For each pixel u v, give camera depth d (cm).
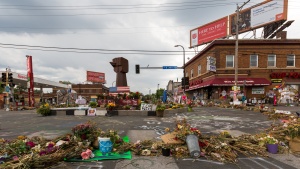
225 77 2752
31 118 1460
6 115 1803
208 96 3073
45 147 521
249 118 1328
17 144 503
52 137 761
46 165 450
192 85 3881
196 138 543
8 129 957
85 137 577
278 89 2683
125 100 1744
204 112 1777
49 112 1628
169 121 1204
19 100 4316
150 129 924
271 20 3009
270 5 3022
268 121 1178
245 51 2777
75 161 480
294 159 506
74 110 1625
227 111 1856
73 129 584
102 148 529
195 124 1081
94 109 1594
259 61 2777
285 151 560
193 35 4150
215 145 546
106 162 478
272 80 2764
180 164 467
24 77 3612
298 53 2783
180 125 624
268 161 492
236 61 2253
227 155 507
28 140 573
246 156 529
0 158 440
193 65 3894
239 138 616
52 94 7200
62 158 478
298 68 2775
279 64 2778
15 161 432
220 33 3619
